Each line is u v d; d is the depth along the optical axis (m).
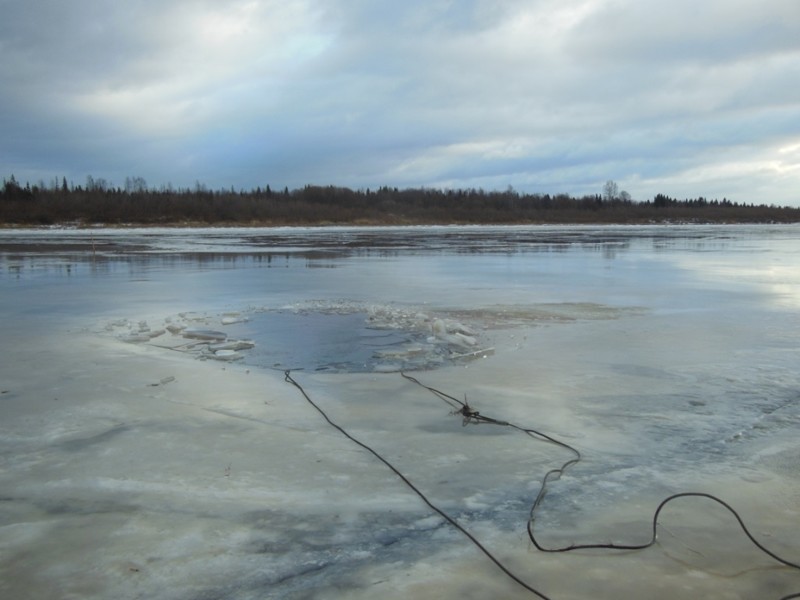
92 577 3.08
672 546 3.38
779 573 3.14
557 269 21.48
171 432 5.13
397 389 6.46
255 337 9.30
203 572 3.13
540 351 8.27
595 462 4.54
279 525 3.60
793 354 7.98
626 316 11.16
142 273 20.11
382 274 19.67
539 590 2.98
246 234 61.66
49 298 13.78
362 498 3.94
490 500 3.92
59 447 4.80
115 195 99.69
